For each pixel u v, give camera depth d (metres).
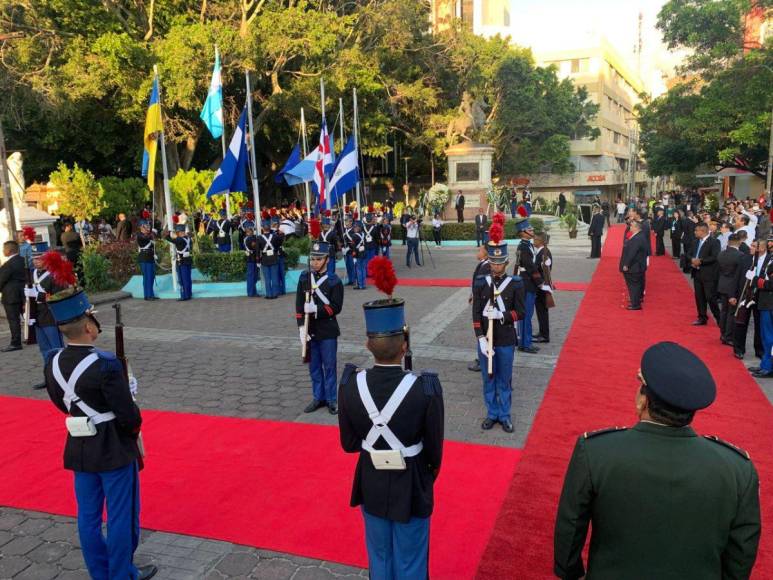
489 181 32.41
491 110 47.50
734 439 6.11
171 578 4.15
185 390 8.04
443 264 20.97
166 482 5.45
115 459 3.83
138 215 26.97
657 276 17.56
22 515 5.03
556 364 8.89
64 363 3.78
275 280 15.03
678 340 10.16
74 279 3.89
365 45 33.88
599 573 2.30
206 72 23.48
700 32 32.50
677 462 2.21
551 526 4.61
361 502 3.39
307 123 29.59
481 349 6.48
